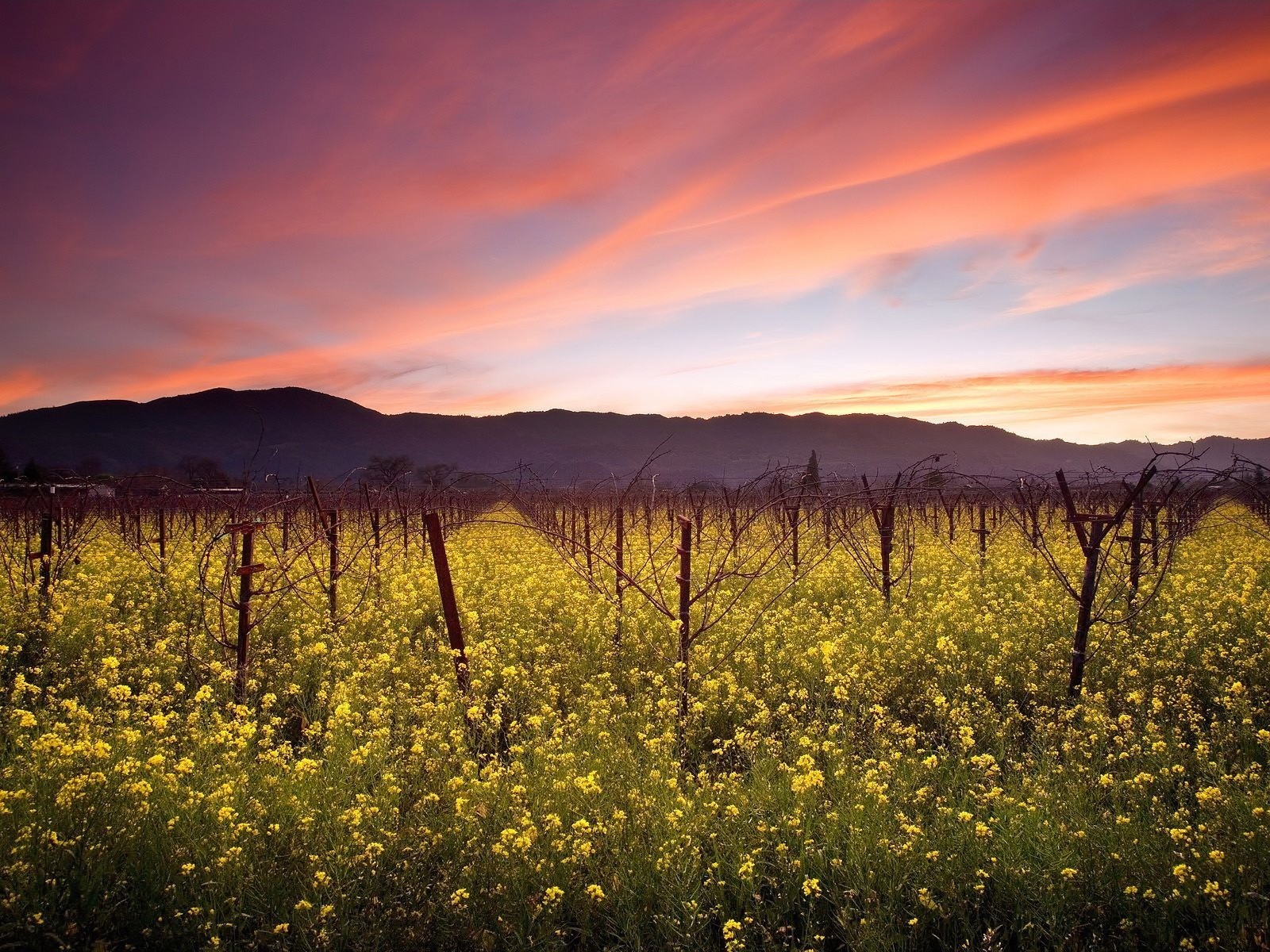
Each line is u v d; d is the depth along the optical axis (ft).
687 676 27.61
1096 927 14.57
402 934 14.20
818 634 36.17
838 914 15.17
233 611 38.34
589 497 52.65
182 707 27.25
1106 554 37.42
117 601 43.50
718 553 57.11
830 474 44.37
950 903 15.21
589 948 14.85
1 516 63.05
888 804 18.42
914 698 28.89
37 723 20.89
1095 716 23.36
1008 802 18.30
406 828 17.22
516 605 44.34
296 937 13.83
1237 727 24.17
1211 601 38.91
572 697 29.86
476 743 24.81
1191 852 15.33
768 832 17.71
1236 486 37.68
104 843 14.75
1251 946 13.29
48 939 12.75
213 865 14.76
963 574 54.34
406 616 40.65
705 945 14.44
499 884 15.30
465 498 82.43
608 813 18.39
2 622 34.04
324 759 21.02
